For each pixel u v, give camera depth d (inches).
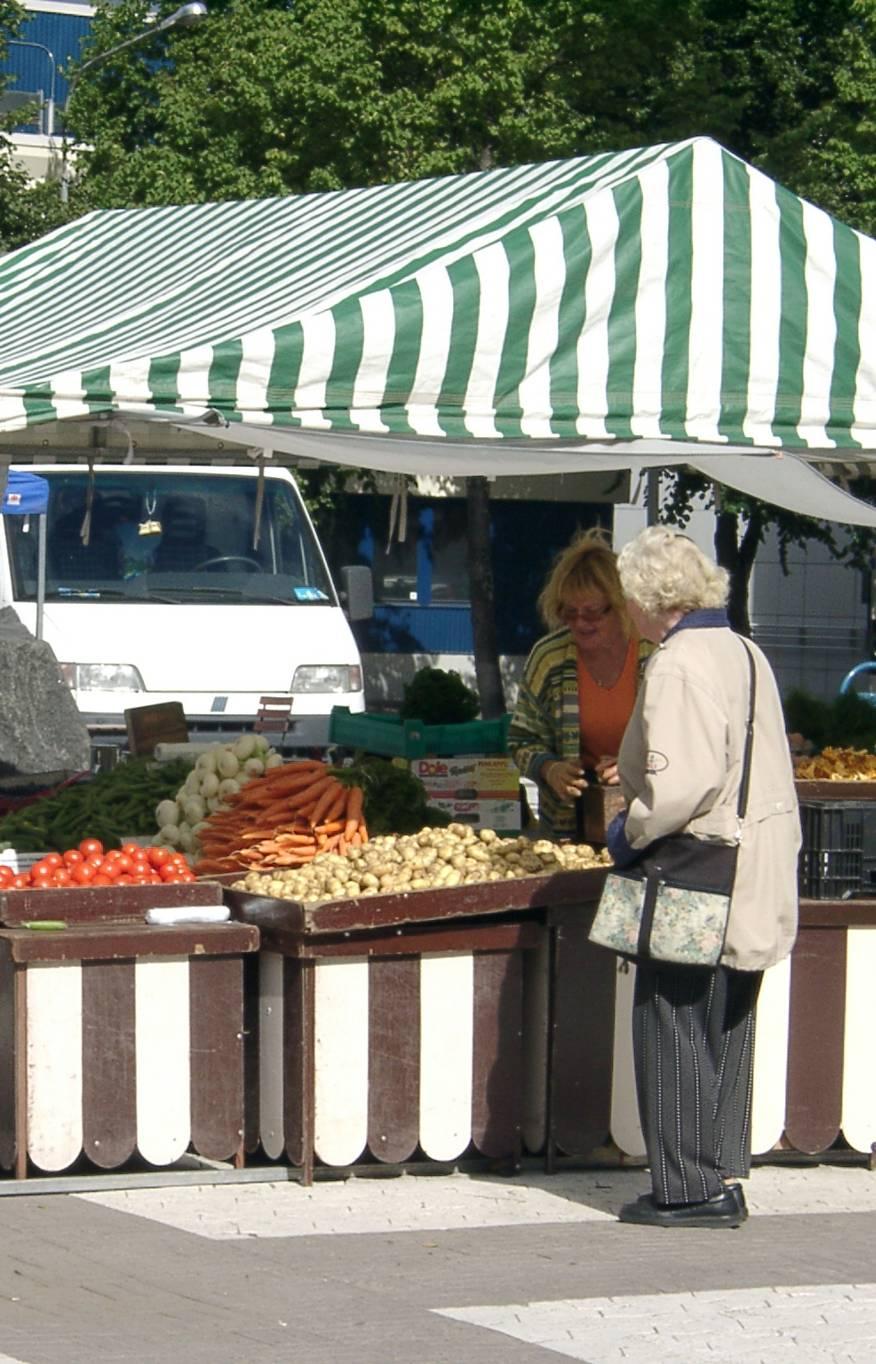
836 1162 281.1
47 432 380.5
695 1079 243.6
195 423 266.7
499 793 342.0
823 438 301.1
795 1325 205.8
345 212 354.0
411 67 977.5
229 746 326.3
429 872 267.7
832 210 938.1
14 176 1240.8
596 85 974.4
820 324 300.7
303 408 267.1
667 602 237.1
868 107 952.9
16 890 259.8
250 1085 270.1
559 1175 271.4
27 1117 251.1
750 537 1058.1
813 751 356.8
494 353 280.2
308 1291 214.7
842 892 273.7
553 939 266.8
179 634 528.4
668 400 292.0
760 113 1019.3
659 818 231.0
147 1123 255.9
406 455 336.2
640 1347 197.5
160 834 322.0
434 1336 199.5
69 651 519.5
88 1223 241.6
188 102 1062.4
